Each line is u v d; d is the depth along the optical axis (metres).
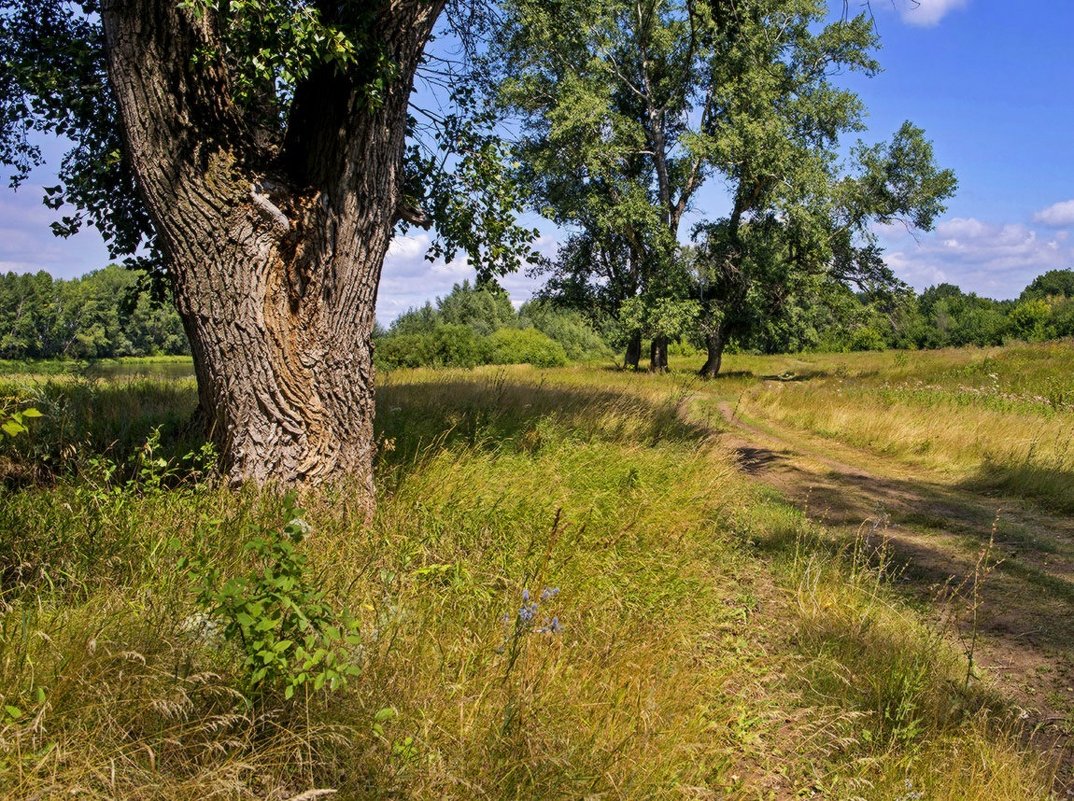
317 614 2.74
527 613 3.39
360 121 5.00
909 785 3.11
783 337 33.91
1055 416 13.23
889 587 5.67
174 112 4.70
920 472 10.98
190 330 5.07
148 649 2.82
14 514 4.10
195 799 2.31
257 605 2.63
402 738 2.79
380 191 5.30
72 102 6.79
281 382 5.00
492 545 4.94
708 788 3.10
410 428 7.69
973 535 7.41
